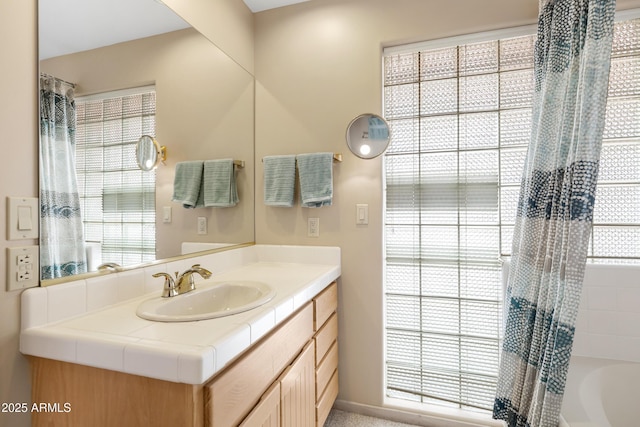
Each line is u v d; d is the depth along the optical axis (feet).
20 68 3.03
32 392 3.04
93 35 3.72
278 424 3.75
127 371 2.66
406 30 5.98
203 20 5.41
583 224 3.63
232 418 2.93
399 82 6.41
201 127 5.39
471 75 6.03
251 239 6.67
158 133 4.59
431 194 6.23
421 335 6.29
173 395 2.63
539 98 4.95
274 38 6.73
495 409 4.83
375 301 6.13
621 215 5.31
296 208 6.54
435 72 6.22
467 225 6.04
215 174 5.67
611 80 5.32
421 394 6.28
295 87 6.58
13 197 2.95
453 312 6.12
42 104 3.21
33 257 3.07
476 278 5.99
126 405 2.76
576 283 3.63
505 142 5.85
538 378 3.97
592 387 4.40
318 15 6.47
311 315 4.89
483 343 5.96
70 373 2.93
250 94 6.71
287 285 4.69
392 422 6.03
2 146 2.89
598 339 5.16
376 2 6.14
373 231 6.13
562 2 4.50
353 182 6.23
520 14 5.46
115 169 3.95
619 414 4.57
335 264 6.25
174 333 2.93
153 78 4.49
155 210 4.51
